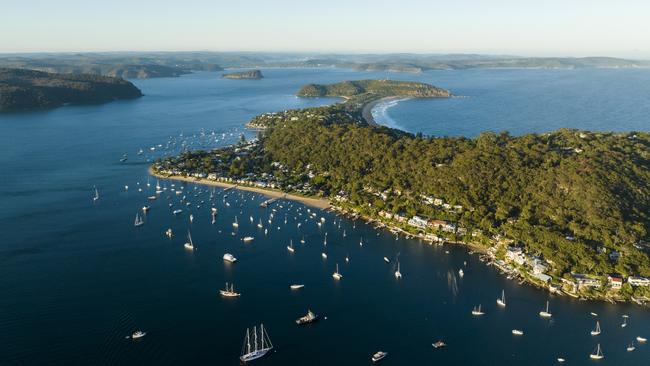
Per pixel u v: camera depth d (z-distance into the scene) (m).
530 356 189.00
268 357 186.50
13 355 183.50
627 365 183.88
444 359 187.12
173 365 180.75
